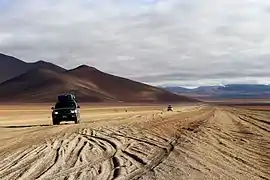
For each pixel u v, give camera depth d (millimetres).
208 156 17906
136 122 41750
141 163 15656
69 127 34938
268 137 27281
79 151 18969
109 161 16031
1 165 15195
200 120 46000
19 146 20938
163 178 12820
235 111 81250
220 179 12977
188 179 12789
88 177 12852
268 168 15453
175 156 17578
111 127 34375
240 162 16609
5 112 95125
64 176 13047
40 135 27156
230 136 27578
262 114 66625
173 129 32250
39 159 16562
